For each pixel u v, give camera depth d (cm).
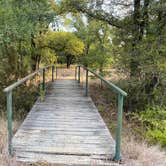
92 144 441
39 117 609
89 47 1753
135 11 946
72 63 2708
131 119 821
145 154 418
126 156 404
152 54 853
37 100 828
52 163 369
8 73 765
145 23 923
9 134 388
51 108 712
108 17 1061
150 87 897
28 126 532
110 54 1071
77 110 692
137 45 890
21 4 788
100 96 1127
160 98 863
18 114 733
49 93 971
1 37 696
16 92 784
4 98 739
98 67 1365
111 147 429
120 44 966
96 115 639
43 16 845
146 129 714
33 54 1355
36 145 428
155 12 871
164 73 829
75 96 913
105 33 1377
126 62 895
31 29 773
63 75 1984
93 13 1082
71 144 438
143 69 841
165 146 593
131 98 909
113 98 1055
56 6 1127
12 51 775
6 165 354
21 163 366
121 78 920
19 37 753
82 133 496
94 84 1373
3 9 725
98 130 517
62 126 538
